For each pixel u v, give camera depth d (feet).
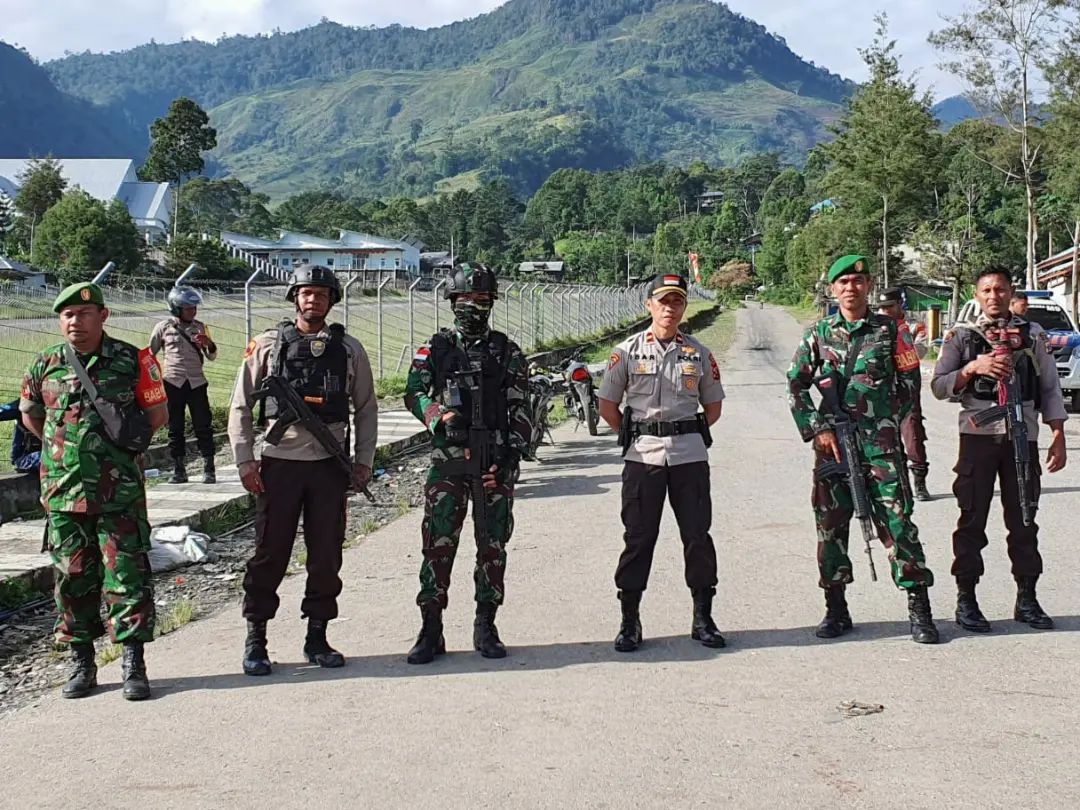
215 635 20.35
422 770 13.50
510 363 18.79
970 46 129.49
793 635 19.17
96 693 17.08
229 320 68.69
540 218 612.70
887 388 18.84
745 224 540.11
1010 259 207.41
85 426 16.74
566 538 28.17
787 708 15.44
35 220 245.04
